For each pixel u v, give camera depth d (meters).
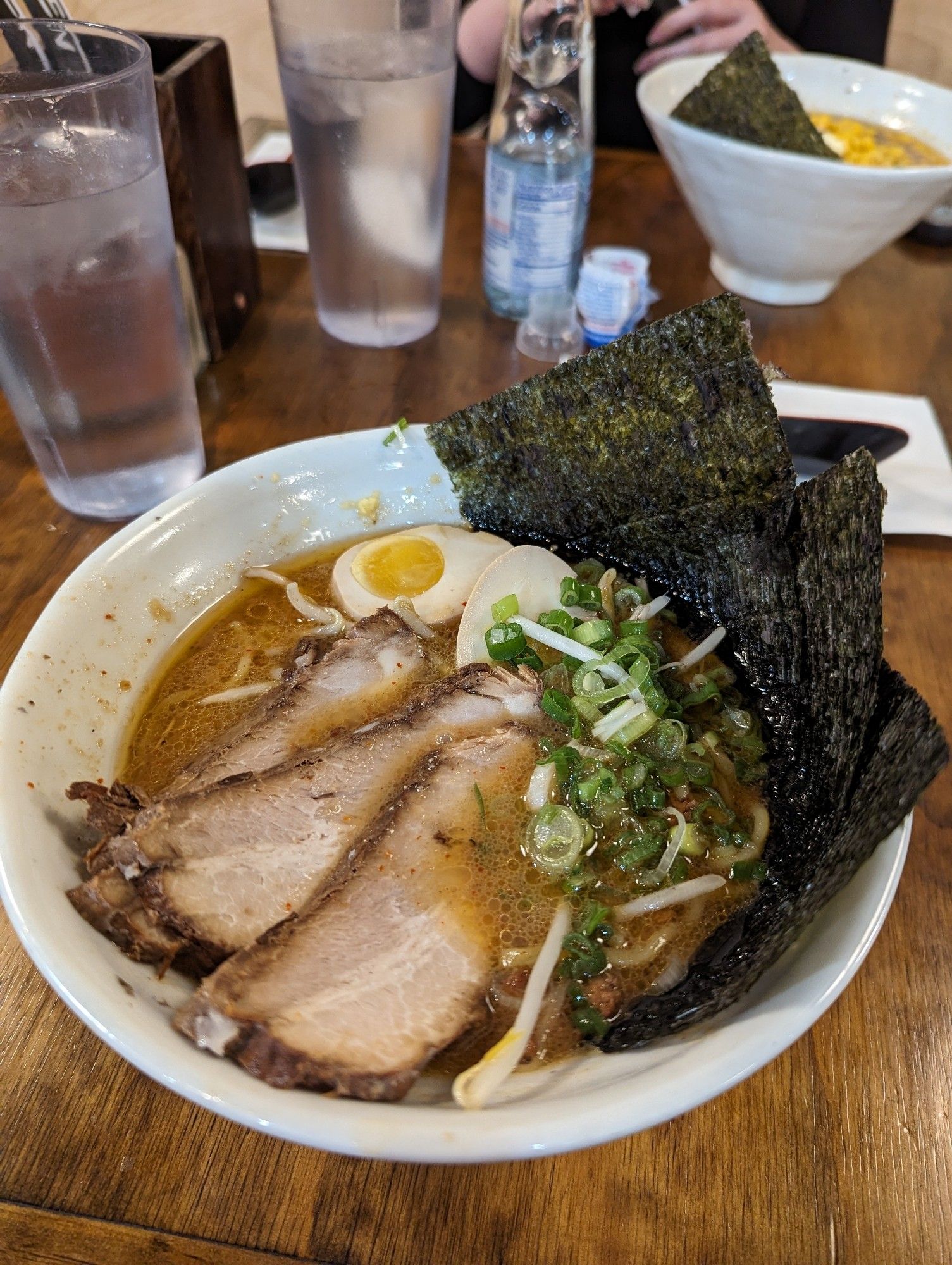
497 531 0.40
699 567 0.37
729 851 0.30
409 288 0.49
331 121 0.42
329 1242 0.22
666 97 0.56
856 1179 0.24
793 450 0.42
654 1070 0.21
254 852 0.28
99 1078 0.25
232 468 0.36
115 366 0.35
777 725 0.33
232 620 0.36
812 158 0.45
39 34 0.35
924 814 0.31
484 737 0.32
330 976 0.25
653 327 0.33
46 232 0.31
